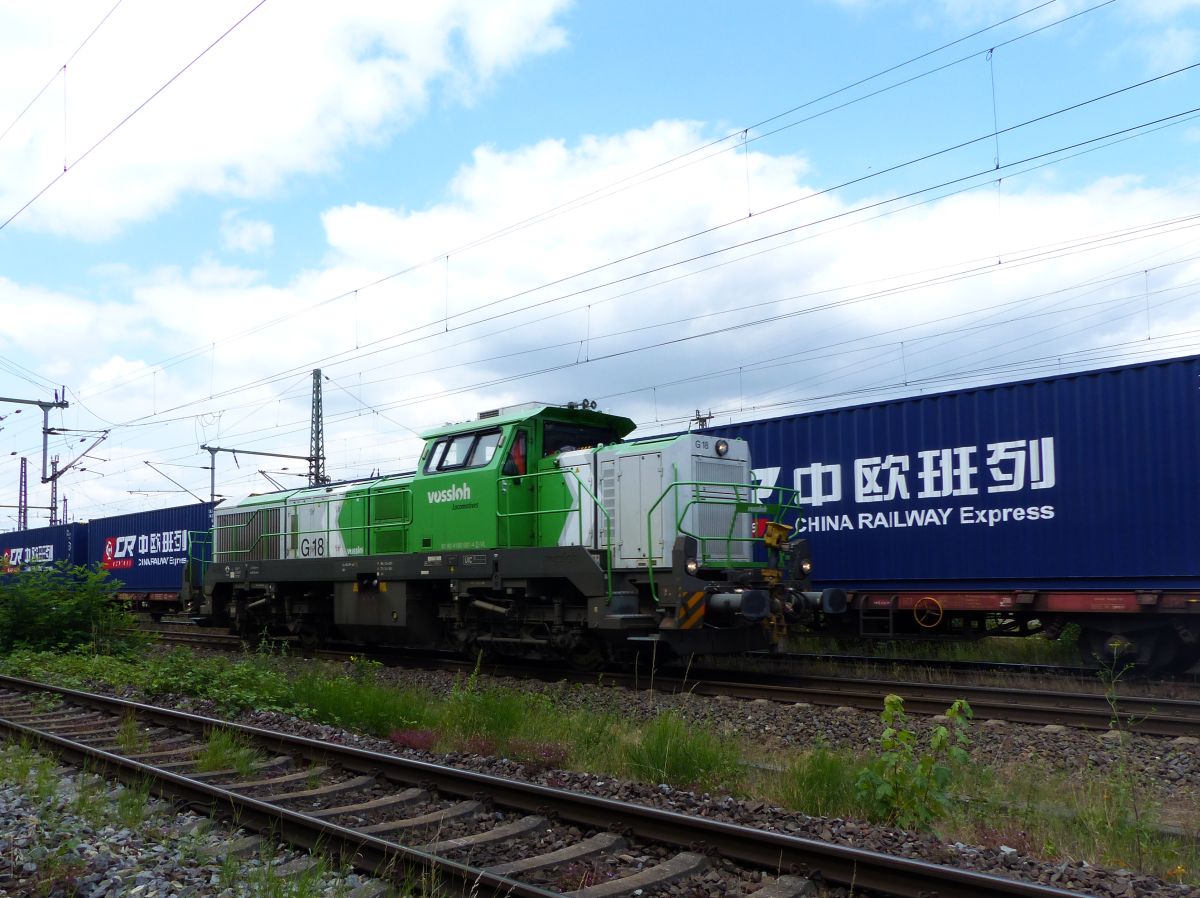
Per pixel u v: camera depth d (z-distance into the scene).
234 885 4.82
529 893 4.50
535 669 13.25
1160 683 11.35
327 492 16.61
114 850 5.34
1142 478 11.83
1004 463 13.06
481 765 7.50
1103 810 5.96
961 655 14.97
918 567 13.85
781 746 8.63
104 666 13.75
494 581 12.68
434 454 14.26
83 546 30.16
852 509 14.66
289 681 11.51
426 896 4.65
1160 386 11.77
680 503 11.56
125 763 6.99
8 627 15.94
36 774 7.20
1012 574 12.90
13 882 4.74
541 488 13.09
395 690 10.79
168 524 25.08
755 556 13.53
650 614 11.69
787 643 16.05
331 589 16.36
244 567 17.59
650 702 10.49
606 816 5.62
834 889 4.70
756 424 16.06
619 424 14.17
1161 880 5.04
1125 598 11.88
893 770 6.00
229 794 6.04
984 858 5.18
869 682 11.27
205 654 16.97
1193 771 7.48
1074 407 12.48
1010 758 8.00
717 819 5.86
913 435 14.03
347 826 5.79
